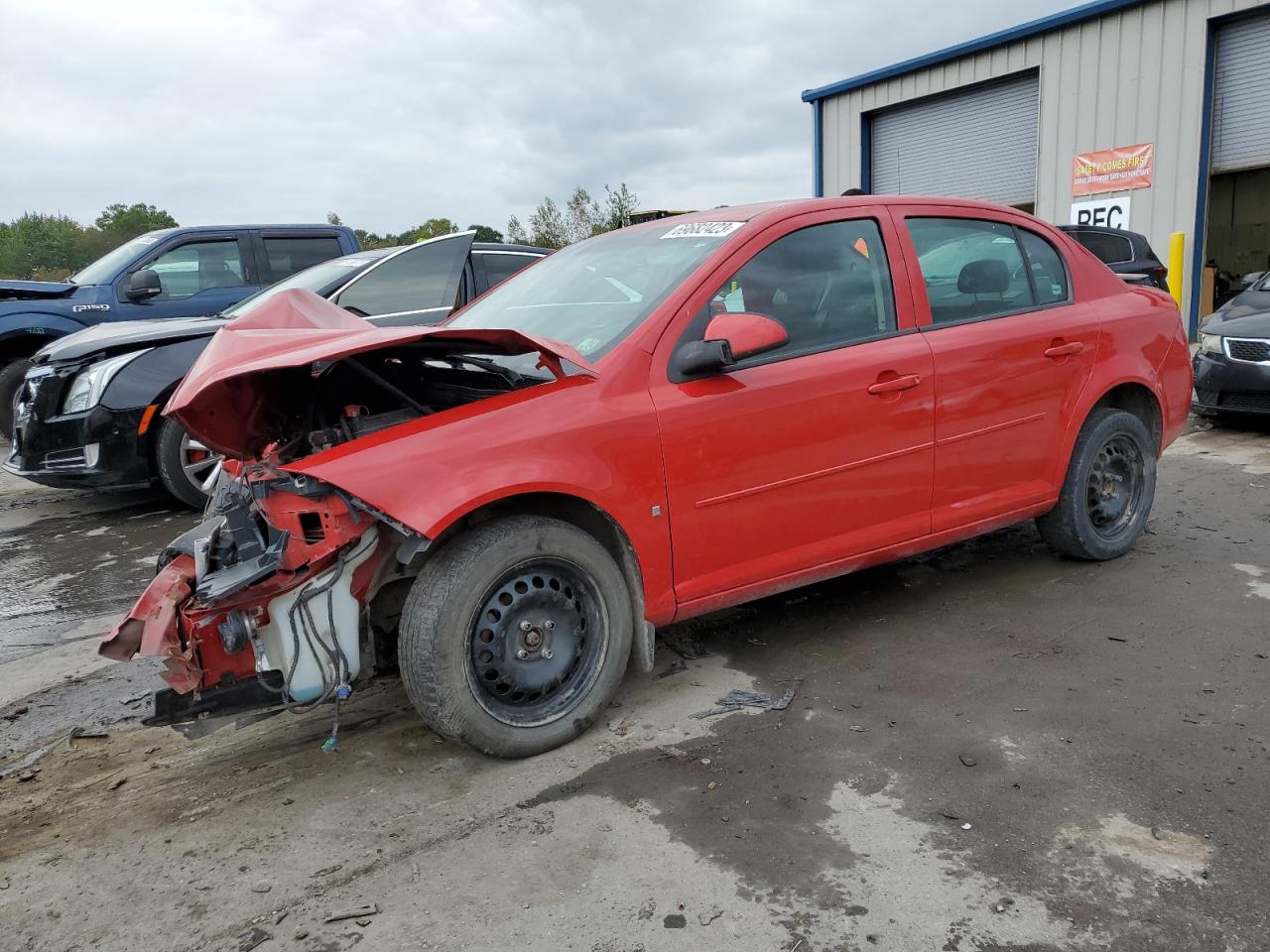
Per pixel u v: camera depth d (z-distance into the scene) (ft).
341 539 8.90
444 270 23.03
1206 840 7.88
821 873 7.72
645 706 10.89
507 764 9.78
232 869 8.22
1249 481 20.12
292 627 8.91
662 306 10.63
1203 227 45.50
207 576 8.95
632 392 10.14
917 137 58.80
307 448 10.59
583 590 10.03
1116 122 47.73
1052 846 7.91
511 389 10.55
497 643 9.51
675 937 7.06
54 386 20.45
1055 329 13.60
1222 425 26.73
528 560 9.52
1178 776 8.86
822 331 11.64
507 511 9.98
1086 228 38.86
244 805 9.26
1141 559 15.15
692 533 10.51
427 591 9.14
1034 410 13.43
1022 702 10.52
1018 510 13.61
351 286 21.94
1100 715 10.13
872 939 6.93
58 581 17.46
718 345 10.09
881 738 9.87
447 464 9.04
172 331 21.72
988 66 53.06
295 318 11.16
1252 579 14.01
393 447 9.00
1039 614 13.07
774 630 13.02
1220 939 6.75
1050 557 15.42
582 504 10.23
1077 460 14.16
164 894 7.92
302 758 10.16
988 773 9.11
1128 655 11.59
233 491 9.68
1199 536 16.31
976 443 12.85
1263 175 60.80
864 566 12.25
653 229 13.06
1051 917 7.06
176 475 21.15
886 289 12.32
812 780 9.12
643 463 10.05
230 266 31.01
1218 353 25.27
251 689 8.98
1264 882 7.33
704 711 10.68
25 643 14.35
